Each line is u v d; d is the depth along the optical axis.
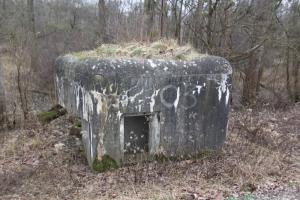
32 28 14.24
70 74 5.18
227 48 9.52
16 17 13.39
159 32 7.95
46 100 9.35
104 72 4.36
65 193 4.08
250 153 5.40
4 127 6.95
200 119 5.03
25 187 4.27
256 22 9.66
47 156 5.31
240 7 9.65
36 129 6.69
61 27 14.16
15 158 5.34
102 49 5.49
